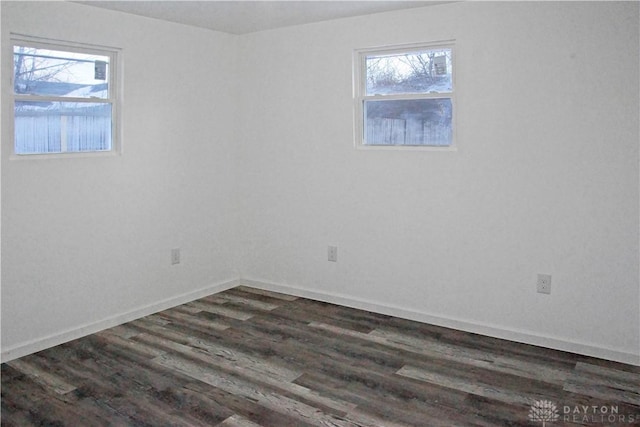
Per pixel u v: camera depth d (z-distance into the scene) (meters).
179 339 3.91
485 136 3.83
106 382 3.22
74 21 3.77
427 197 4.13
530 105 3.64
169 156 4.52
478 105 3.83
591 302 3.55
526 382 3.20
